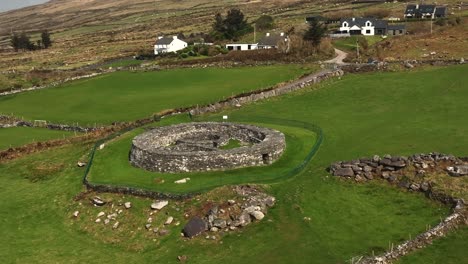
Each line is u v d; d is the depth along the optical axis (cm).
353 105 8044
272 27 18850
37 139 7456
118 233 4409
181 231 4209
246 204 4353
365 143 6000
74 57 18662
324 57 12312
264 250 3838
